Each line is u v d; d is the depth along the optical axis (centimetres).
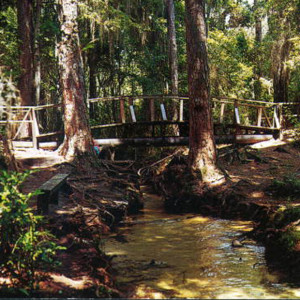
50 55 2202
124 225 913
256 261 650
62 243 630
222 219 971
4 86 620
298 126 1524
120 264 639
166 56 2220
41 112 2052
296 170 1202
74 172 1088
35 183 958
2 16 857
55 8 2061
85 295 468
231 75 2252
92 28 1858
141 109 2189
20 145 1396
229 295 515
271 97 2480
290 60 1800
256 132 1719
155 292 524
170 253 703
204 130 1211
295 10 1836
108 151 1530
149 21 2239
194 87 1216
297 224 715
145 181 1525
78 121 1186
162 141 1512
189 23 1209
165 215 1041
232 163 1359
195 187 1152
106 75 2439
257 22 2717
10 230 486
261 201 960
